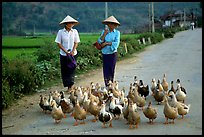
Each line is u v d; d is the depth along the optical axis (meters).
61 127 9.66
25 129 9.63
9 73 13.51
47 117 10.69
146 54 27.64
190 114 10.34
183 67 19.75
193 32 62.31
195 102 11.65
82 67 19.08
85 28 95.25
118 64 21.89
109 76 13.20
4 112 11.33
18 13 96.88
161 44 37.97
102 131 9.17
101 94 11.60
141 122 9.77
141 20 111.88
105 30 12.99
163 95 11.38
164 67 19.94
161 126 9.40
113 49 12.96
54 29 93.06
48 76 16.23
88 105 10.38
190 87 14.07
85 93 11.12
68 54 13.51
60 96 11.42
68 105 10.64
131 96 11.06
